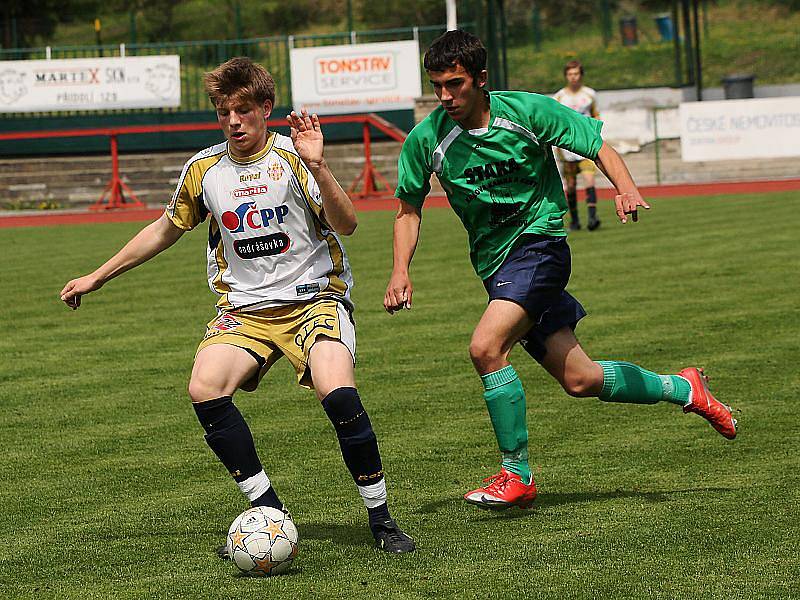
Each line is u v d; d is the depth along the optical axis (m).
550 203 10.76
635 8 87.50
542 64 82.44
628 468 12.01
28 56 83.19
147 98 62.72
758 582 8.55
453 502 11.08
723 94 79.12
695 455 12.39
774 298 22.11
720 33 94.44
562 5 86.00
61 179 62.28
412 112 67.00
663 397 11.49
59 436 14.22
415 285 25.80
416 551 9.56
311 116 9.57
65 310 24.08
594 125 10.51
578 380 11.01
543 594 8.44
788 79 87.38
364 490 9.65
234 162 10.09
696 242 31.11
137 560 9.62
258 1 94.00
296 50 61.75
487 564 9.16
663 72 79.50
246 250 10.12
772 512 10.24
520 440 10.42
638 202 10.05
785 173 59.72
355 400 9.53
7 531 10.57
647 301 22.34
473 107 10.43
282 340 10.07
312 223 10.17
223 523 10.66
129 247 10.49
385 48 61.53
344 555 9.55
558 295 10.86
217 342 9.98
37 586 9.05
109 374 17.83
